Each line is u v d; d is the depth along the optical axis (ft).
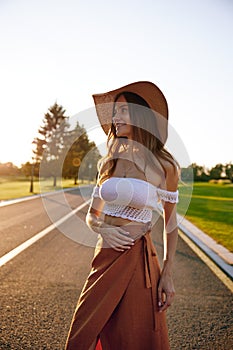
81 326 7.18
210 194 98.48
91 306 7.23
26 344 11.33
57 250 25.35
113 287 7.20
